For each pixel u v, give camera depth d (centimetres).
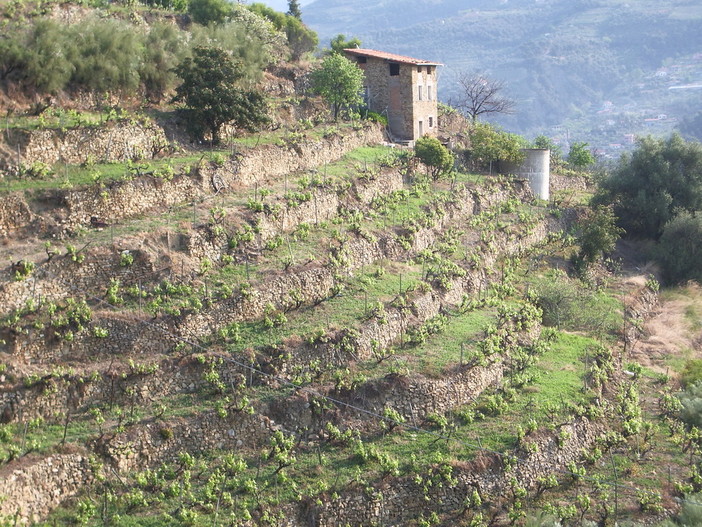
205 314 4522
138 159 5522
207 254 4944
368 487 4009
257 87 7550
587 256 7444
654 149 8700
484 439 4478
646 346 6338
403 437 4422
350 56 8700
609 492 4481
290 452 4172
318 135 7150
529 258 7225
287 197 5694
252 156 5997
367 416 4453
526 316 5728
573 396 5050
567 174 9900
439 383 4672
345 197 6247
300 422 4306
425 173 7494
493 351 5053
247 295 4700
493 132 8512
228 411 4175
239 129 6400
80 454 3738
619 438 4891
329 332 4734
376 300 5225
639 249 8306
